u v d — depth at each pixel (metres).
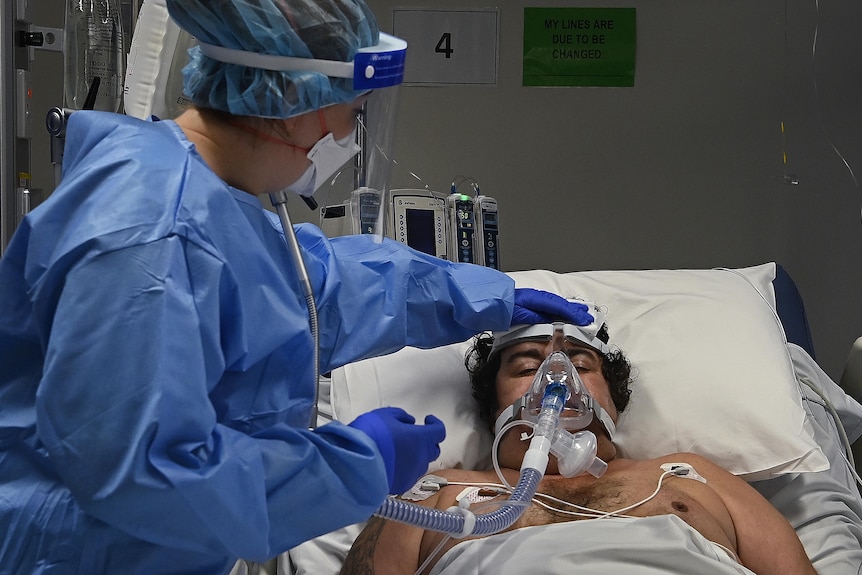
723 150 2.97
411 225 2.40
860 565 1.80
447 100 2.96
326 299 1.51
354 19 1.19
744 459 2.01
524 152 2.98
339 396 2.13
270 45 1.14
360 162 1.30
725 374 2.12
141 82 1.43
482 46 2.93
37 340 1.10
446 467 2.06
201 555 1.09
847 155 2.97
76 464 0.95
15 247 1.07
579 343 1.99
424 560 1.68
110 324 0.96
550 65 2.94
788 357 2.20
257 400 1.19
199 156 1.15
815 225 3.00
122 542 1.06
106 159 1.07
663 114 2.96
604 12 2.92
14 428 1.08
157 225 1.02
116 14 1.90
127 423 0.94
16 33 1.80
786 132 2.96
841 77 2.94
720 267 3.02
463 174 2.99
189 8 1.14
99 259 0.98
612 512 1.71
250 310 1.14
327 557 1.91
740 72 2.95
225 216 1.11
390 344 1.69
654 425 2.10
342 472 1.08
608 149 2.98
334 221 1.79
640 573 1.46
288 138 1.21
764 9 2.92
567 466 1.62
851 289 3.01
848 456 2.17
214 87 1.18
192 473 0.95
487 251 2.49
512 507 1.43
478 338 2.17
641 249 3.02
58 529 1.05
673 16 2.93
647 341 2.24
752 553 1.75
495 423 1.96
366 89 1.20
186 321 0.99
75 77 1.89
